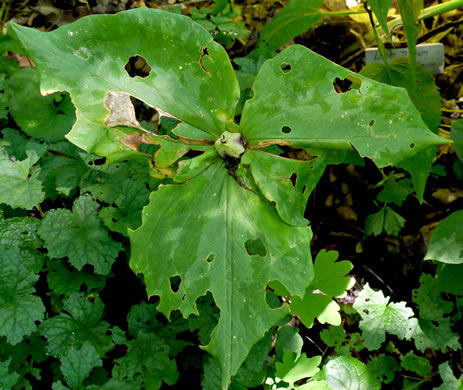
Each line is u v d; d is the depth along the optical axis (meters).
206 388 0.45
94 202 0.50
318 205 0.65
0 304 0.44
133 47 0.42
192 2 0.73
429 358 0.55
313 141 0.42
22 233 0.48
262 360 0.47
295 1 0.59
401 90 0.41
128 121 0.42
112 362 0.49
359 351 0.56
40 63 0.40
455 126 0.56
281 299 0.54
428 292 0.55
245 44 0.70
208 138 0.44
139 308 0.49
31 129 0.56
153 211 0.43
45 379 0.47
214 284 0.42
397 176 0.61
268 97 0.43
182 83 0.43
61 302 0.48
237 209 0.43
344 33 0.70
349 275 0.61
